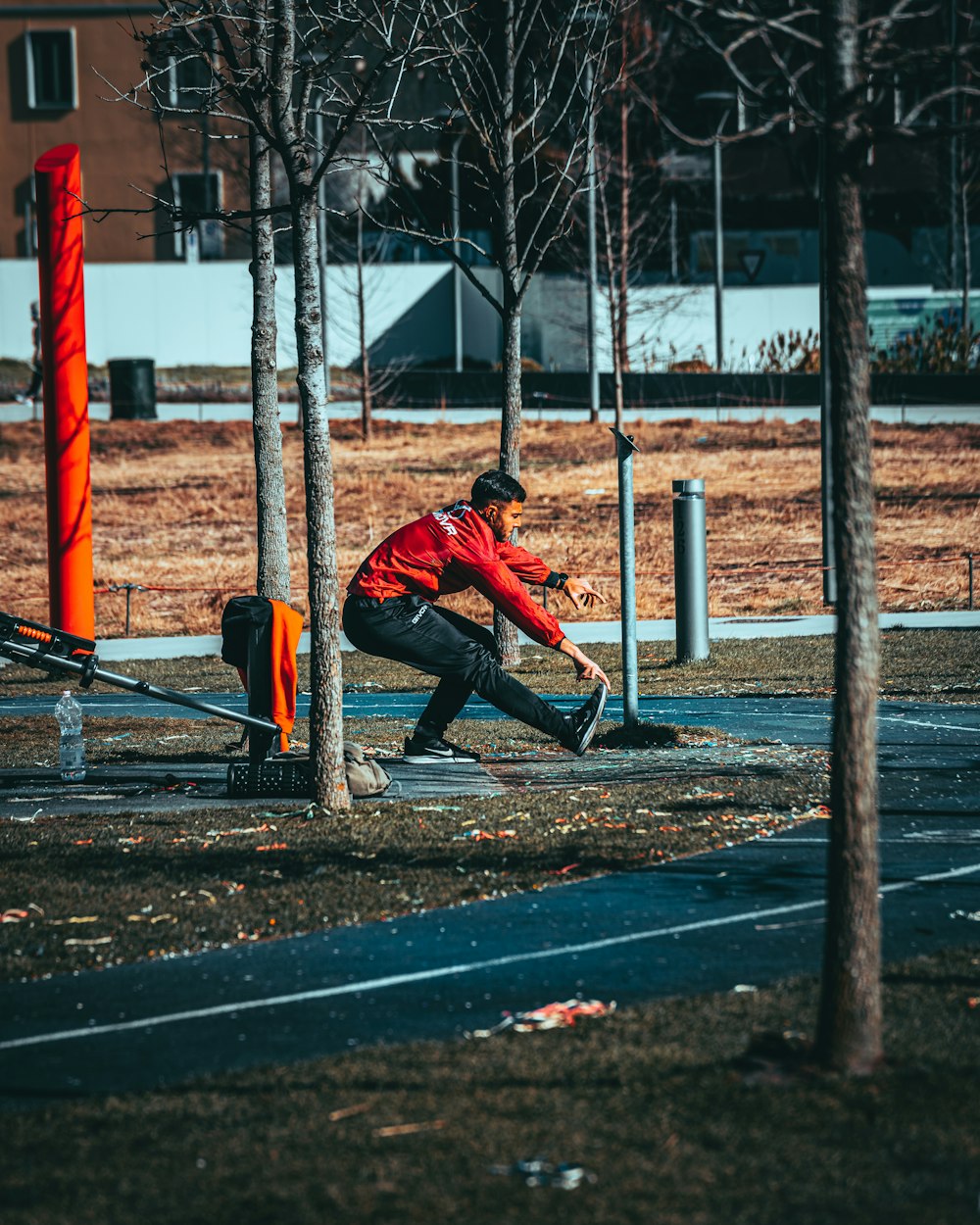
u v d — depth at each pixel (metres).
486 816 13.94
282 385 65.69
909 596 38.25
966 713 20.62
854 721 7.60
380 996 9.18
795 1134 6.82
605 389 61.41
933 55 7.53
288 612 16.23
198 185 73.19
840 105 7.53
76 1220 6.18
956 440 55.84
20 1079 7.88
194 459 57.25
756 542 44.25
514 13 25.95
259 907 11.05
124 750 18.98
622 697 21.61
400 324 69.81
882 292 67.69
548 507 48.38
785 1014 8.55
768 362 65.88
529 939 10.31
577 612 37.06
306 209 14.04
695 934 10.37
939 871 12.02
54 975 9.67
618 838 13.01
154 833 13.47
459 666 15.97
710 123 45.38
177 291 71.81
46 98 73.44
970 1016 8.39
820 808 14.30
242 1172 6.60
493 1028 8.53
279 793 15.19
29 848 12.94
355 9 16.22
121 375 63.50
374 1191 6.38
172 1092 7.59
